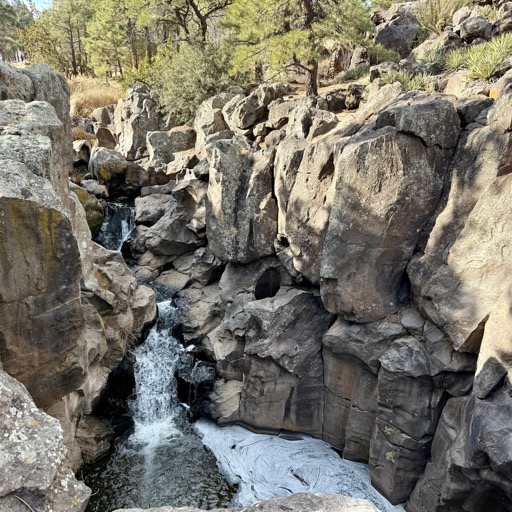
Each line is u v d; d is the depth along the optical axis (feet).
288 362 34.83
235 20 67.67
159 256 54.60
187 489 32.30
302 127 40.65
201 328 43.80
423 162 28.89
